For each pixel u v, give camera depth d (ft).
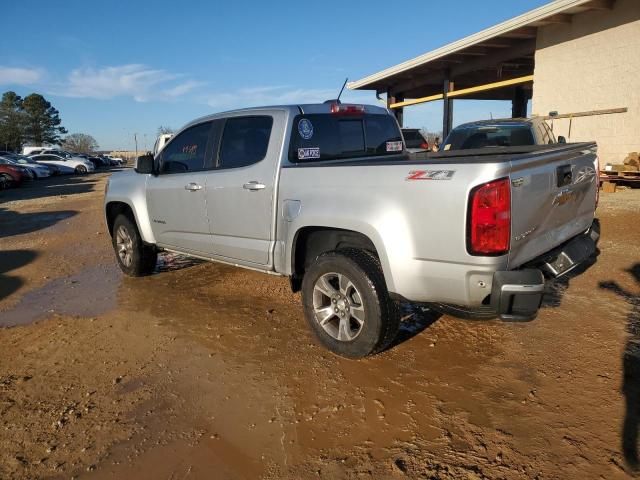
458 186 9.97
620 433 9.47
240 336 14.66
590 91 44.86
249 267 15.52
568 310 15.55
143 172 18.39
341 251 12.34
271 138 14.34
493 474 8.59
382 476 8.68
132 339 14.74
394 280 11.14
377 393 11.27
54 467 9.20
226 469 9.01
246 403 11.08
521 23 46.39
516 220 10.03
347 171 12.06
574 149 12.28
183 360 13.25
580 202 12.75
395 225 10.96
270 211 14.10
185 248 17.90
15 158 101.71
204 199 16.30
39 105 276.82
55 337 15.08
